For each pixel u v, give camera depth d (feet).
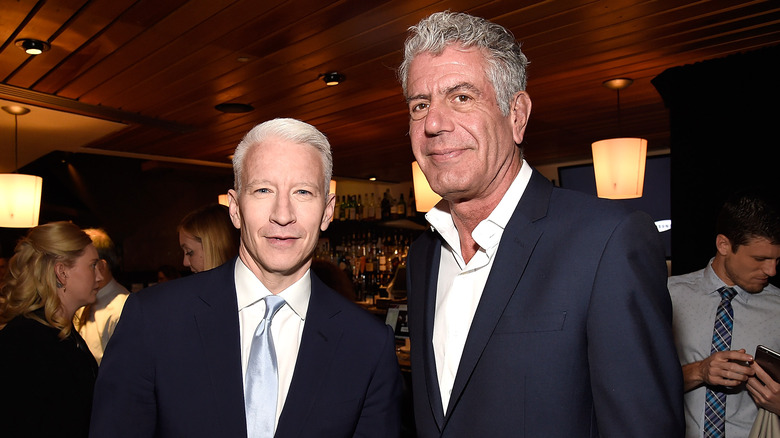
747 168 9.73
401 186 25.63
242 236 4.00
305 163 3.79
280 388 3.79
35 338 5.73
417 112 3.91
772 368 4.99
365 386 3.98
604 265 3.30
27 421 5.38
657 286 3.32
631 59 10.07
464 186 3.67
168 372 3.66
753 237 5.63
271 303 3.87
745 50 9.75
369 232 20.40
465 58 3.67
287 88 11.51
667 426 3.03
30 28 8.55
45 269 6.06
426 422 3.89
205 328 3.79
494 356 3.50
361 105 12.83
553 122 14.75
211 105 12.75
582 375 3.34
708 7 8.00
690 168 10.32
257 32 8.70
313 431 3.69
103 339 9.16
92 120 13.60
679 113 10.47
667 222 16.01
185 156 19.22
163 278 17.17
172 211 22.12
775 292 6.11
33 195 14.06
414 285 4.52
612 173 11.69
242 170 3.85
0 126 14.16
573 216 3.63
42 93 11.62
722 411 5.79
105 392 3.63
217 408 3.57
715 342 6.12
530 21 8.38
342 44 9.18
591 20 8.38
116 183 20.77
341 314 4.16
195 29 8.56
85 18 8.21
